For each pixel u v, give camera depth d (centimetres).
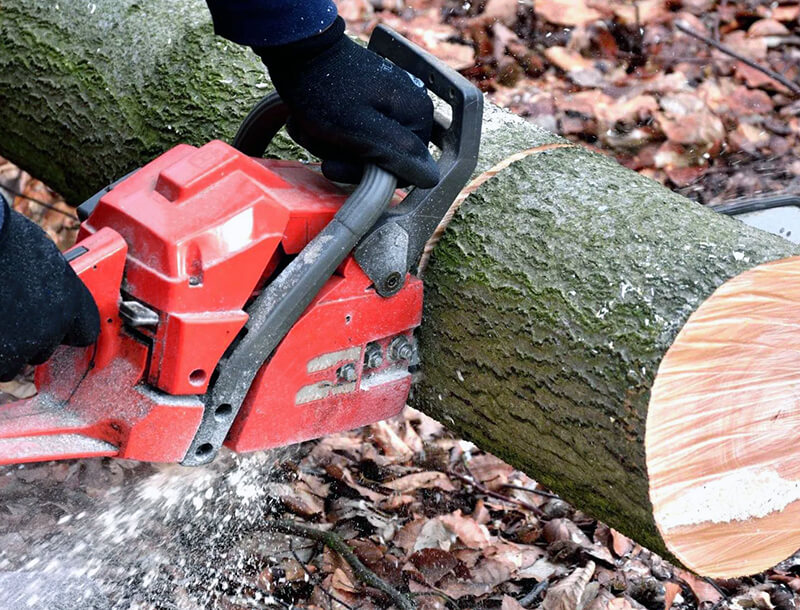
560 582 176
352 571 176
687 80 267
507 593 177
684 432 157
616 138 252
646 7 282
